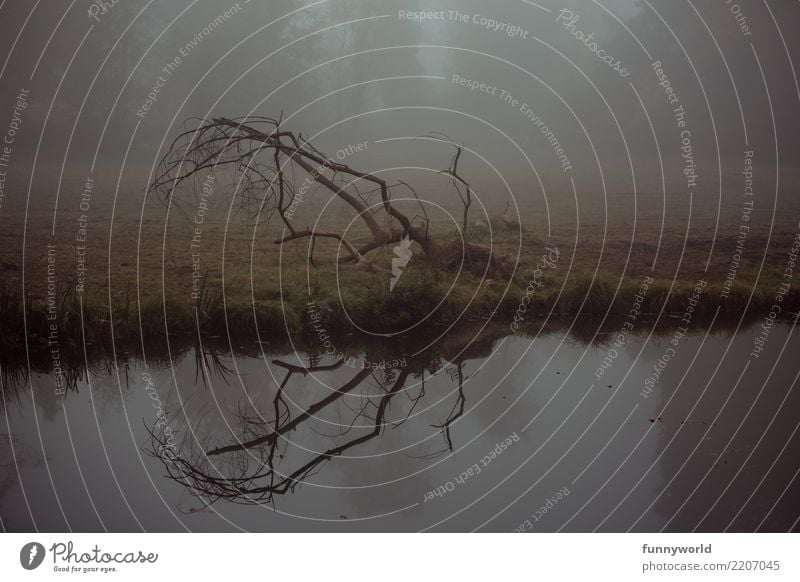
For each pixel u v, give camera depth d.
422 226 17.00
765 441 9.32
